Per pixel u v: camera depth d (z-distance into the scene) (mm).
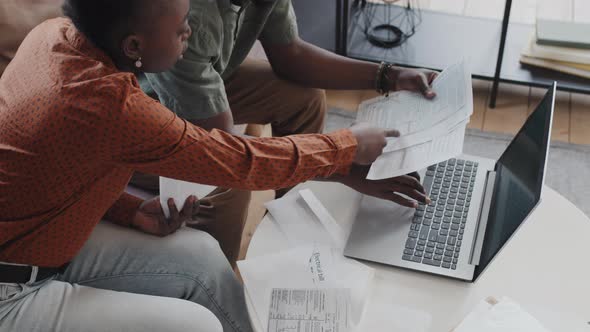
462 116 1323
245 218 1770
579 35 2285
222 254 1457
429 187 1416
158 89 1416
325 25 2520
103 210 1247
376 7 2580
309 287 1233
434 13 2545
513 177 1294
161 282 1377
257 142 1204
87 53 1113
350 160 1277
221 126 1440
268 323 1187
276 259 1283
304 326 1178
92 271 1365
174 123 1116
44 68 1116
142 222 1410
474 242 1295
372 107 1464
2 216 1165
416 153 1302
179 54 1168
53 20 1225
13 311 1233
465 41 2424
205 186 1427
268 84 1777
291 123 1857
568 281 1246
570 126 2293
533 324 1149
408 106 1442
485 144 2225
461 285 1242
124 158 1123
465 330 1146
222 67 1483
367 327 1176
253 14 1519
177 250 1402
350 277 1249
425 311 1202
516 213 1158
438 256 1273
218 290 1417
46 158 1101
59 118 1071
